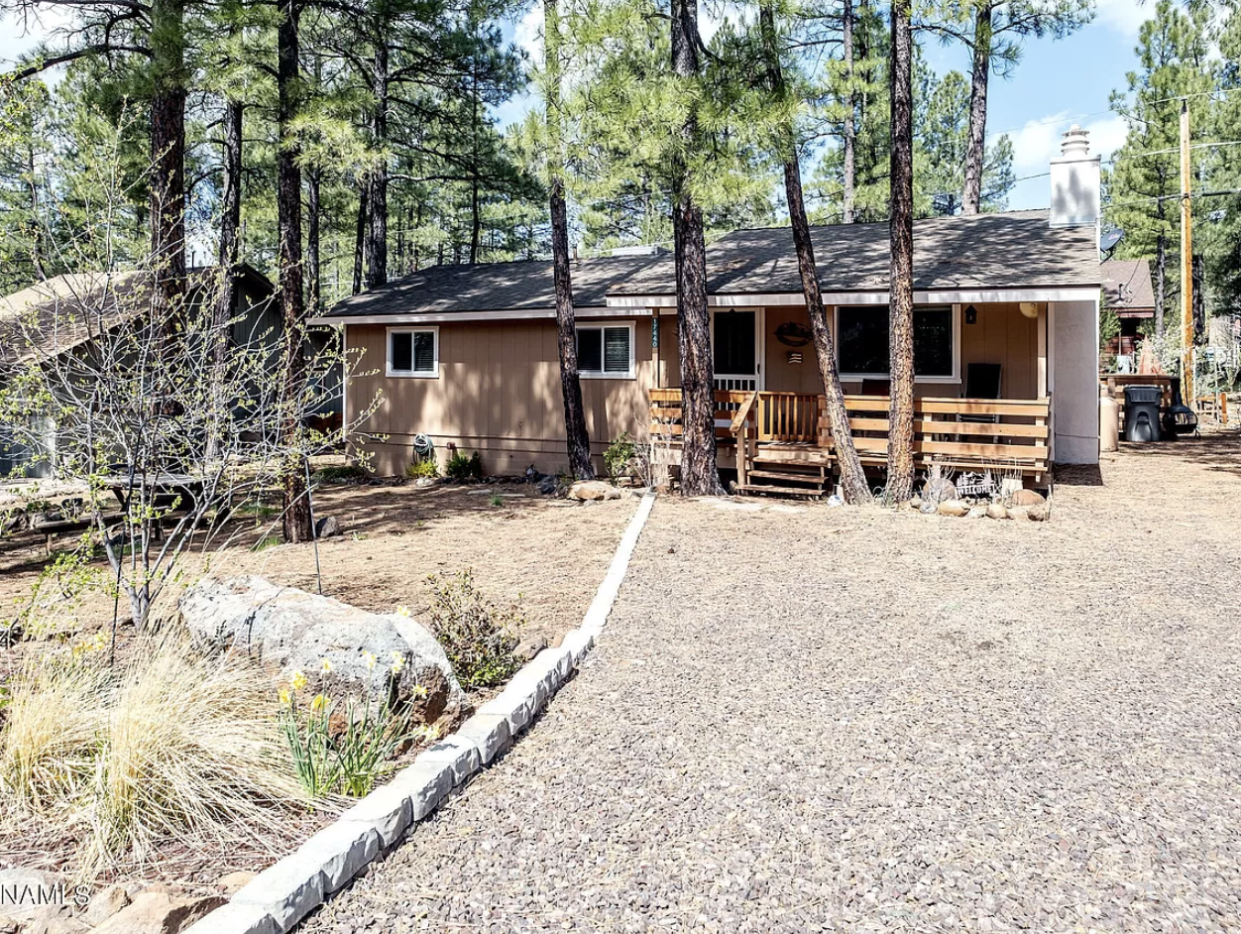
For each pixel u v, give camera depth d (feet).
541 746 12.43
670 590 20.88
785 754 11.96
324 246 112.47
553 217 40.16
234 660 13.14
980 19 32.12
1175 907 8.35
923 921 8.21
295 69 30.94
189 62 29.17
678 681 14.90
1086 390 41.78
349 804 10.36
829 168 86.84
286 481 28.04
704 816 10.30
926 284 33.60
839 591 20.51
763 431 36.94
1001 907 8.40
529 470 44.32
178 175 31.01
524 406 46.52
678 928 8.18
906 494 32.27
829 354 33.19
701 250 35.09
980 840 9.62
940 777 11.17
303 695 12.35
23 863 9.00
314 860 8.68
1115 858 9.22
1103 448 48.85
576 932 8.13
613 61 31.48
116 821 9.42
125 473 18.08
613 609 19.35
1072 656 15.80
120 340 16.97
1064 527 27.48
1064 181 39.70
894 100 31.09
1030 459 32.04
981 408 32.65
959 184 94.68
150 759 9.92
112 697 11.71
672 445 39.14
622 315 42.55
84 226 18.54
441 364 48.96
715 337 42.06
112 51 37.47
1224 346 72.13
